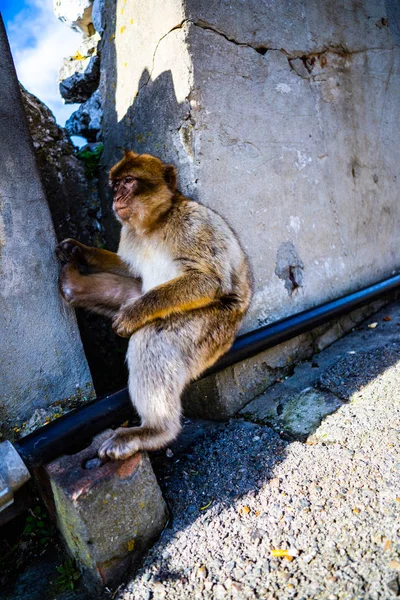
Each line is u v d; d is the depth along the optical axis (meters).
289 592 0.64
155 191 0.96
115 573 0.74
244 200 1.12
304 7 1.27
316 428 0.96
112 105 1.31
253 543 0.74
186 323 0.90
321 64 1.33
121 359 1.33
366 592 0.61
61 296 0.96
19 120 0.90
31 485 0.89
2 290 0.87
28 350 0.90
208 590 0.68
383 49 1.55
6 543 0.84
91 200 1.41
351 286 1.45
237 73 1.09
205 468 0.91
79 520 0.71
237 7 1.09
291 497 0.80
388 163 1.60
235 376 1.09
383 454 0.84
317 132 1.32
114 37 1.26
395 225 1.65
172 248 0.96
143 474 0.79
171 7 1.01
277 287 1.20
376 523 0.71
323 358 1.25
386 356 1.15
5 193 0.88
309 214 1.30
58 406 0.93
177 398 0.87
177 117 1.04
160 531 0.80
